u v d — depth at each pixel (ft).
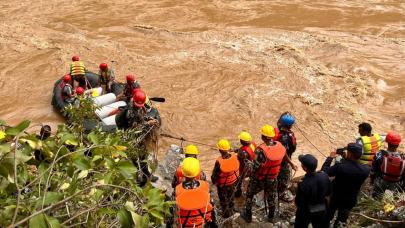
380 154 19.31
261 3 66.95
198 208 15.21
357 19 61.77
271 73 45.06
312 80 43.86
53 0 66.74
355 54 50.67
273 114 38.27
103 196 6.97
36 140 6.68
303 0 68.44
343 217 17.84
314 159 16.12
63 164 6.90
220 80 43.78
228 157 19.02
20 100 39.47
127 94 34.01
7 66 45.24
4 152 5.94
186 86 42.73
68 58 47.75
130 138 11.83
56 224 5.38
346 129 36.01
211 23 59.98
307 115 37.91
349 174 16.89
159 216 6.39
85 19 59.98
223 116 37.91
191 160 16.01
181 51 50.96
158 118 31.83
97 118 14.33
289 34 56.49
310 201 16.35
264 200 19.80
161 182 22.58
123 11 63.21
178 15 62.28
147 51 50.90
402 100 40.93
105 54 49.39
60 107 35.86
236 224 19.65
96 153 7.48
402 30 58.39
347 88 42.45
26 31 54.65
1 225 5.47
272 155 18.53
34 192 6.41
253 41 53.83
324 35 56.39
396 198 18.45
